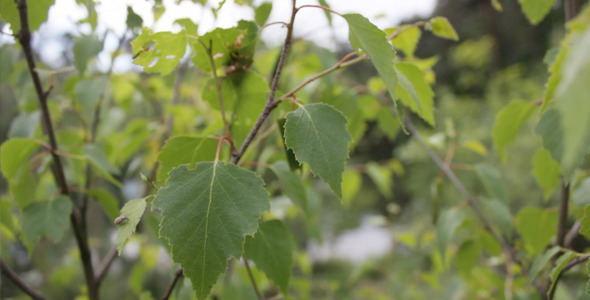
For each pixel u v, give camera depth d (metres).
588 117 0.20
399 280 0.77
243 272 0.57
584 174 0.46
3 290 0.95
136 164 0.67
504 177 1.76
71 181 0.69
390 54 0.34
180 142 0.37
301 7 0.35
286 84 0.64
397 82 0.35
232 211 0.32
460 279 0.64
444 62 3.71
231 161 0.35
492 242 0.53
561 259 0.37
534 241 0.48
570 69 0.21
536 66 2.44
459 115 2.04
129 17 0.41
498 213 0.50
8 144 0.42
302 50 0.66
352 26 0.34
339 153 0.33
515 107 0.45
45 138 0.47
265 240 0.41
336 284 0.72
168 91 0.75
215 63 0.38
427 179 2.22
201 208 0.32
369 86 0.63
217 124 0.41
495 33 3.67
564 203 0.45
